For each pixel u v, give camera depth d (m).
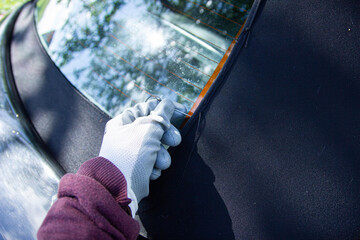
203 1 1.24
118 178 0.69
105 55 1.25
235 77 1.16
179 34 1.21
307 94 1.12
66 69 1.30
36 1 1.65
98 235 0.53
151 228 1.09
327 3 1.20
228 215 1.04
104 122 1.19
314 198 1.02
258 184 1.05
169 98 1.17
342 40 1.15
